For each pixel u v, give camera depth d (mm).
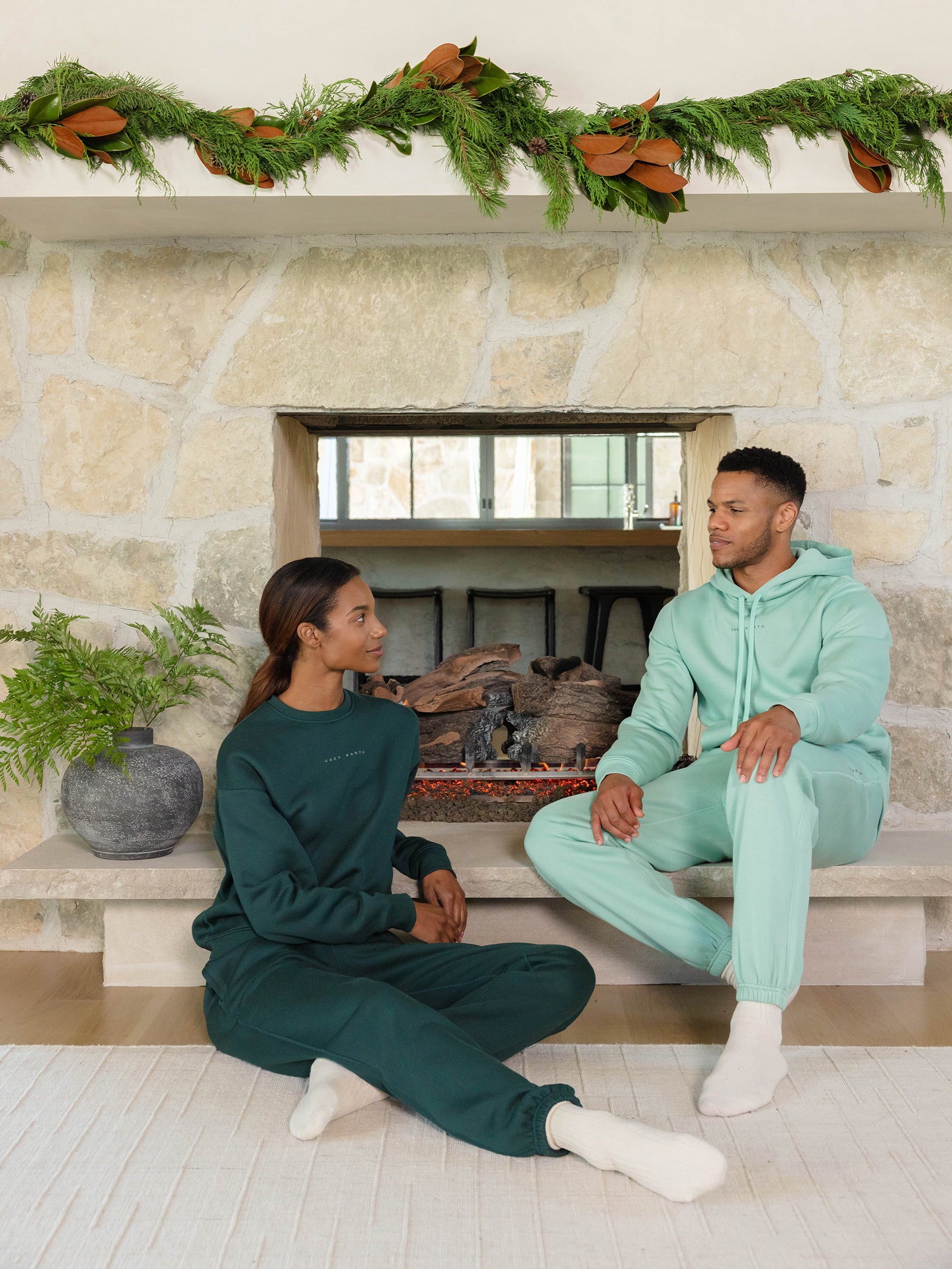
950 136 1972
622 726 1998
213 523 2244
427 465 6293
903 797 2271
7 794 2266
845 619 1871
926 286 2227
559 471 6293
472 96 1909
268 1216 1245
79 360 2227
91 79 1916
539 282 2219
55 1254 1167
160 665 2236
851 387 2238
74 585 2250
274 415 2244
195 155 1944
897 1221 1234
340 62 2057
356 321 2217
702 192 1979
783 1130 1447
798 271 2225
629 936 1996
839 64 2068
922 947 2039
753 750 1605
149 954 2049
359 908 1591
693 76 2066
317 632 1710
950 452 2240
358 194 1952
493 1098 1342
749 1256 1168
